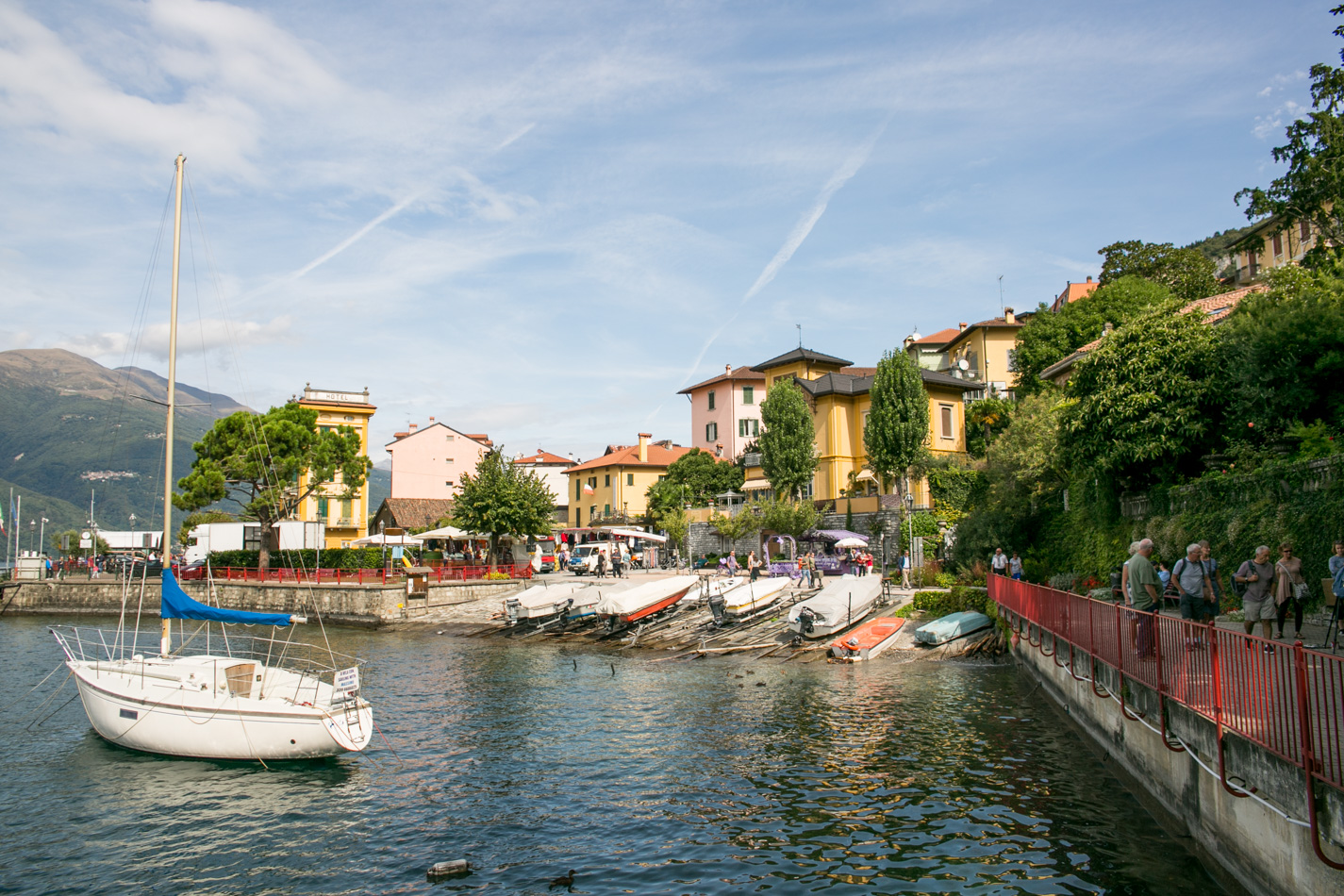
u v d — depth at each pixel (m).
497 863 12.23
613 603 35.28
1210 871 10.41
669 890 11.05
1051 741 17.38
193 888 11.87
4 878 12.29
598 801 14.77
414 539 52.28
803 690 23.77
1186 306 37.22
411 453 79.12
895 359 47.34
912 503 41.22
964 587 34.06
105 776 16.97
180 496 48.97
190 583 50.34
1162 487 23.77
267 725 17.69
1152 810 12.82
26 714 22.73
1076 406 28.03
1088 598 16.52
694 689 24.39
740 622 34.66
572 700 23.33
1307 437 18.48
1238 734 9.23
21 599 54.88
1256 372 21.17
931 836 12.46
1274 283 24.67
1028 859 11.34
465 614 43.69
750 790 14.98
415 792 15.64
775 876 11.32
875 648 28.73
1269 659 8.38
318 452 53.16
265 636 40.16
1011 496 36.91
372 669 29.48
